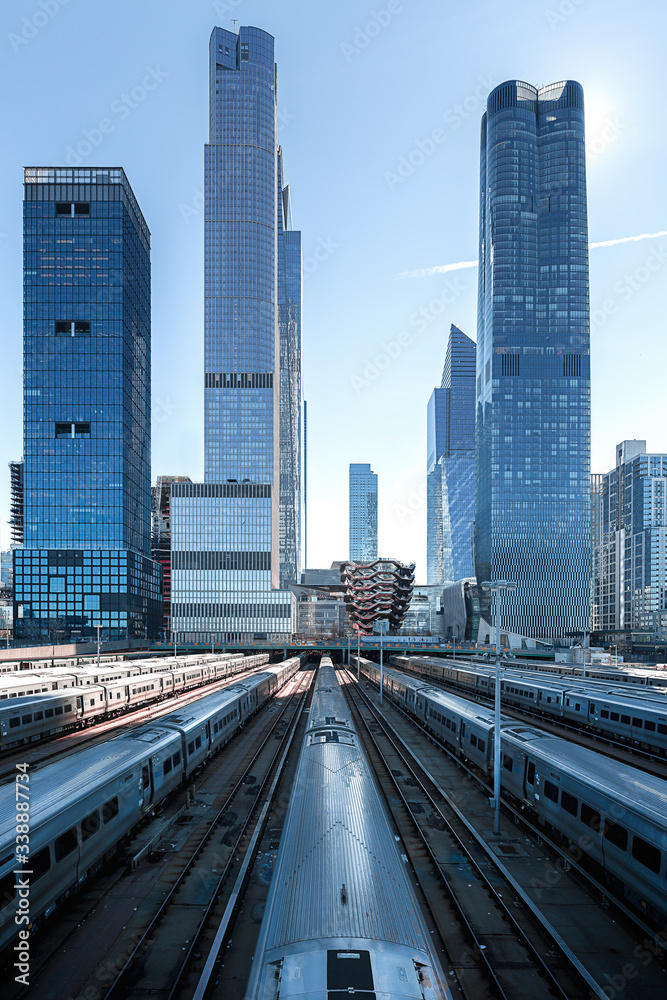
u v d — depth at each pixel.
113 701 43.41
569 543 189.00
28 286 152.62
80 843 16.50
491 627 183.25
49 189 153.88
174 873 17.94
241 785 27.58
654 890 14.75
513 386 197.00
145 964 13.38
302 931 10.51
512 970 13.30
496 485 192.62
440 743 36.94
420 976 9.41
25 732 33.62
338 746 22.55
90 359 151.62
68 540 147.62
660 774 29.58
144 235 178.25
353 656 144.75
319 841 13.93
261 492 174.25
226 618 170.25
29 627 143.12
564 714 43.69
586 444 194.12
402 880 12.46
